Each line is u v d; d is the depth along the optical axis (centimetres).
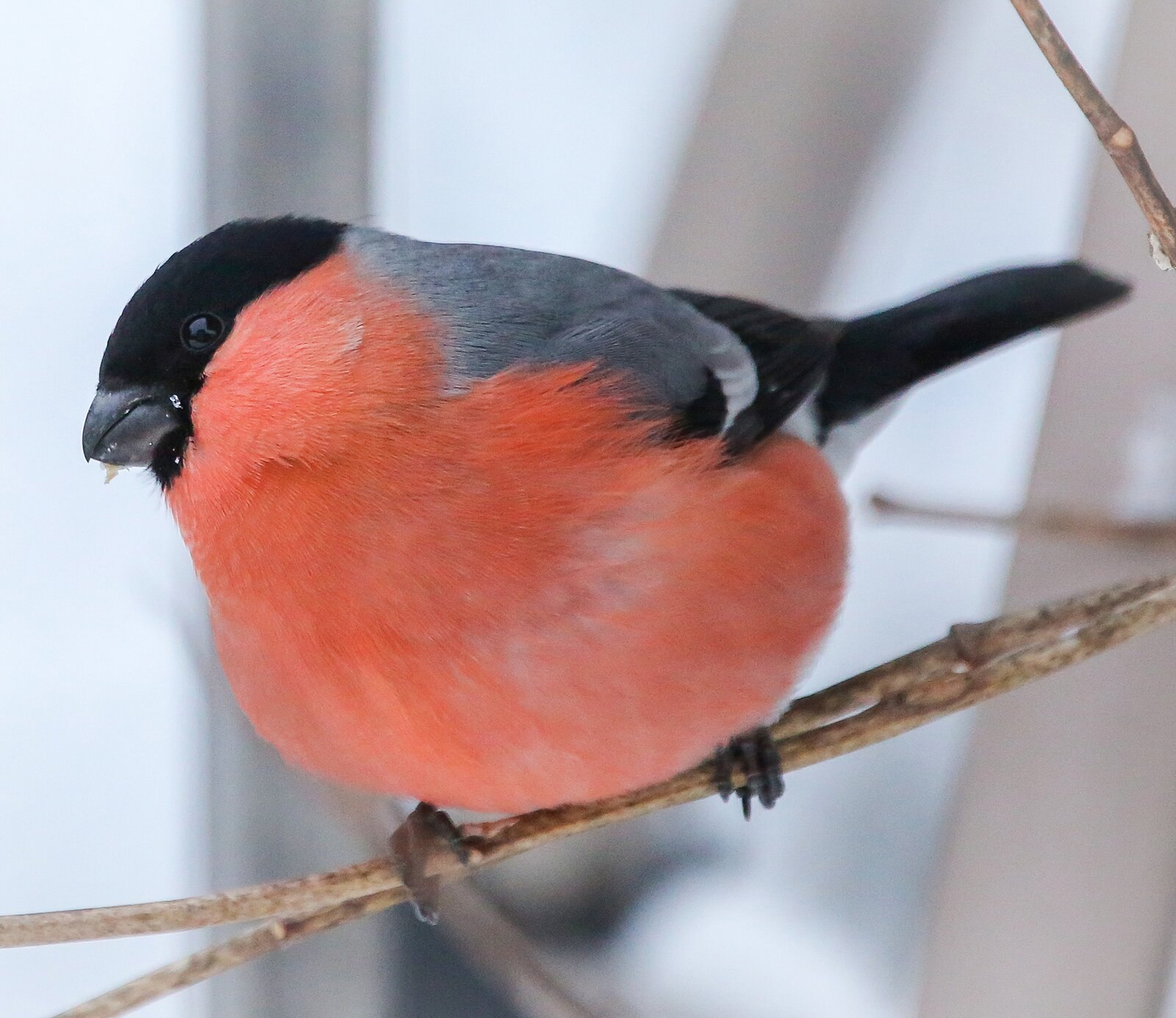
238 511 214
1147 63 216
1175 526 216
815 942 223
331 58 219
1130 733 215
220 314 214
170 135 229
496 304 215
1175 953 215
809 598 215
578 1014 216
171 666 225
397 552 213
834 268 223
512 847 215
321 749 215
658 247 224
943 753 225
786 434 217
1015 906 215
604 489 213
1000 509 220
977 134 228
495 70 230
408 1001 221
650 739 214
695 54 229
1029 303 221
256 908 213
